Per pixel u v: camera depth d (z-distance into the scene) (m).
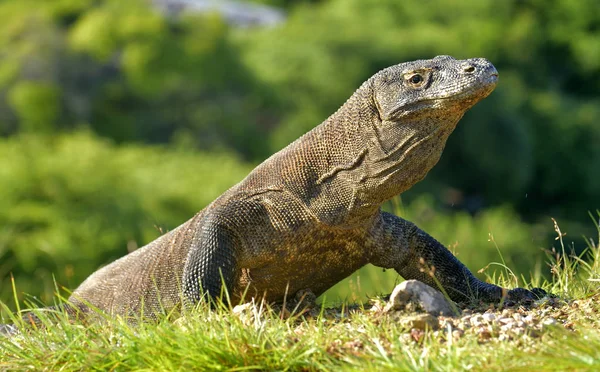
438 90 6.41
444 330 5.93
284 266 6.98
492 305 6.80
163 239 7.56
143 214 28.67
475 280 7.20
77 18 51.25
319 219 6.83
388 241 7.16
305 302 7.00
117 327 6.16
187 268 6.83
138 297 7.45
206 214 7.13
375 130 6.65
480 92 6.33
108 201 28.25
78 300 7.70
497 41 54.81
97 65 49.12
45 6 51.78
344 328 6.05
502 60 55.03
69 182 28.12
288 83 50.31
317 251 6.97
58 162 29.14
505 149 47.00
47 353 6.05
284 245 6.90
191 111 49.50
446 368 5.31
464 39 54.81
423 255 7.27
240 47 53.00
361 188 6.70
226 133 49.00
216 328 5.88
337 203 6.80
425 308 6.16
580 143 51.75
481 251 21.94
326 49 50.62
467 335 5.77
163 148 44.78
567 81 58.72
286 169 6.92
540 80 55.91
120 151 37.06
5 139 44.00
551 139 51.03
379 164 6.62
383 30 52.78
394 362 5.43
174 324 6.03
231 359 5.64
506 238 24.05
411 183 6.66
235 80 50.12
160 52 49.62
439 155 6.63
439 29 54.38
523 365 5.32
